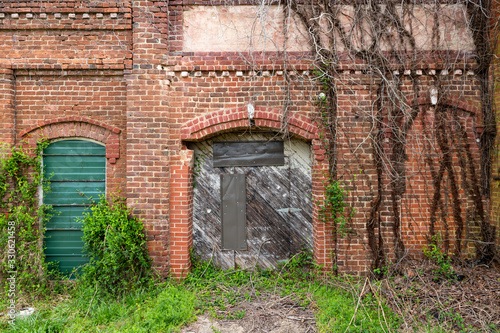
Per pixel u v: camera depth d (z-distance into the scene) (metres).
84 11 5.02
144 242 4.81
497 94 4.97
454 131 5.14
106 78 5.18
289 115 5.12
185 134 5.12
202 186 5.57
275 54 5.14
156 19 5.04
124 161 5.20
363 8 5.12
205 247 5.52
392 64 5.08
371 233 5.05
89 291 4.56
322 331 3.76
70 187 5.28
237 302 4.50
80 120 5.14
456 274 4.72
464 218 5.11
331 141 5.12
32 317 4.14
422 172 5.12
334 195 5.00
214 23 5.15
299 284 5.04
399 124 5.12
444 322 3.82
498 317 3.84
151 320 3.92
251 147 5.58
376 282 4.63
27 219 5.01
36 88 5.14
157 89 5.01
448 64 5.07
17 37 5.06
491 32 5.02
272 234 5.54
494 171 5.01
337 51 5.12
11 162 4.97
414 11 5.13
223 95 5.14
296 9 5.14
